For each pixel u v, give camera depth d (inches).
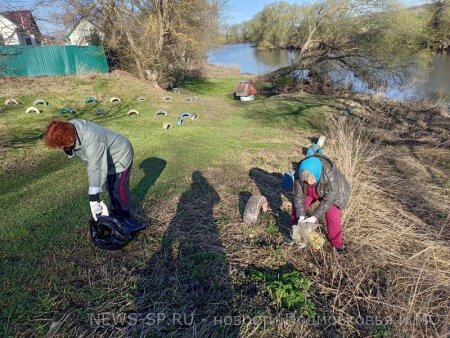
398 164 294.4
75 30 749.3
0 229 163.0
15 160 276.1
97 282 128.5
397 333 110.0
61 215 178.7
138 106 511.8
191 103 580.4
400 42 808.9
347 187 139.7
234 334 107.8
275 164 280.8
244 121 464.8
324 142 332.5
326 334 110.1
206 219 180.2
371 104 629.9
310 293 127.6
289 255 150.9
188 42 758.5
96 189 129.0
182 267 140.3
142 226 157.4
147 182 225.8
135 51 717.3
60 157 289.0
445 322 110.0
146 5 721.6
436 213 198.2
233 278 134.7
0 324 107.6
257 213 176.1
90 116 436.1
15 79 570.3
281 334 108.8
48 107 466.3
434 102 627.5
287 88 857.5
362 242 161.0
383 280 137.3
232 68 1304.1
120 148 141.5
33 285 125.3
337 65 890.1
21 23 346.6
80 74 650.2
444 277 139.3
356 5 816.9
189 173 244.7
